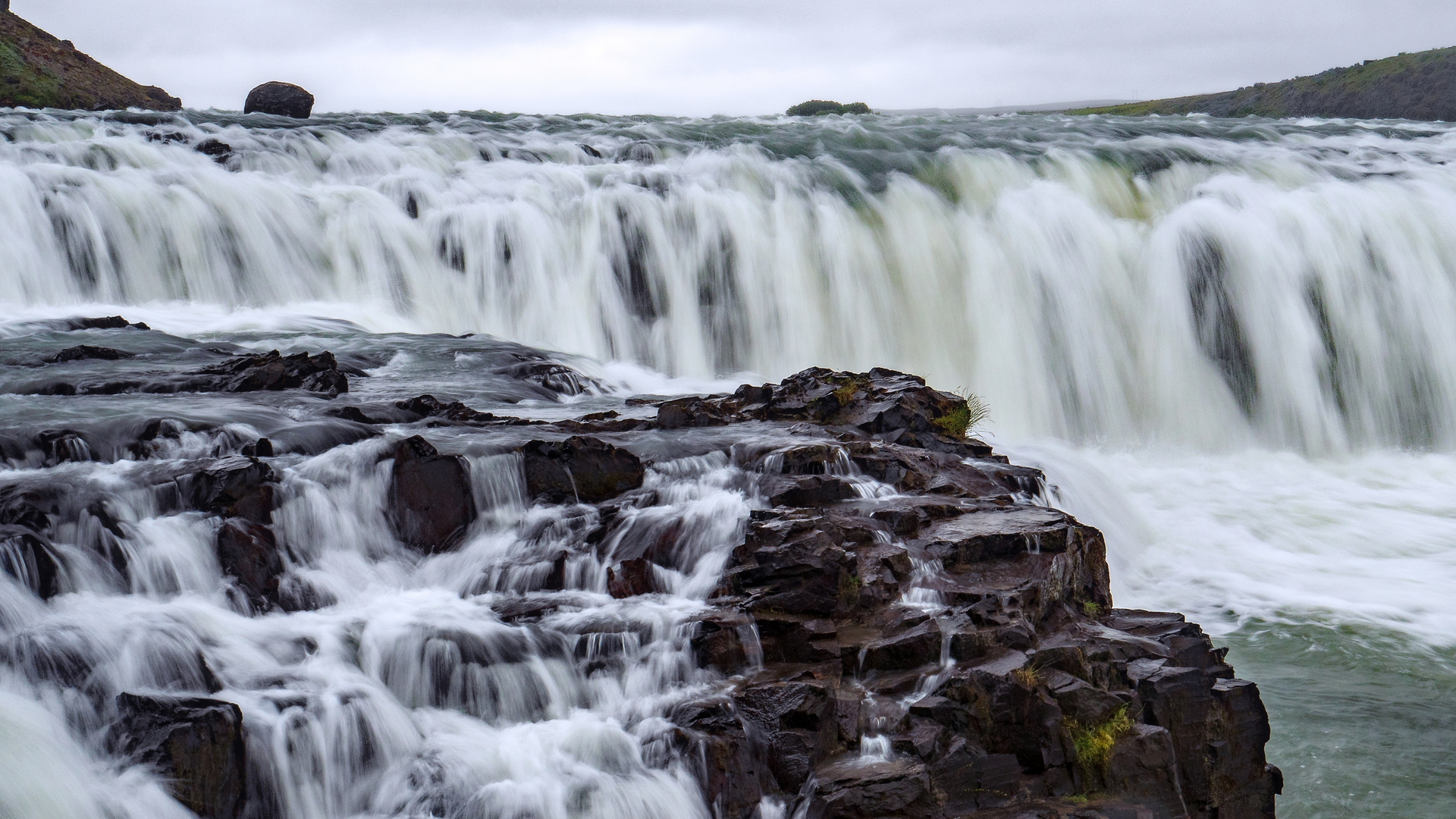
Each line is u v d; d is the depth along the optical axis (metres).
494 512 12.07
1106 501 18.98
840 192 29.50
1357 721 12.89
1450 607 16.31
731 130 37.06
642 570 11.03
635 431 14.12
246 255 24.16
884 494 12.51
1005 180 30.94
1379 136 40.00
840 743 9.33
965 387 27.86
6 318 19.69
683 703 9.41
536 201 27.17
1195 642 10.92
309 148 29.27
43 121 28.92
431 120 38.94
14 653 8.84
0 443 11.48
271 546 10.73
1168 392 28.16
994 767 9.24
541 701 9.85
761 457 12.77
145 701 8.59
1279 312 28.17
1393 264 29.55
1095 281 28.83
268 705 9.05
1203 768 10.06
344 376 15.65
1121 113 81.75
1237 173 32.28
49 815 7.83
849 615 10.38
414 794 9.00
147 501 10.77
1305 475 24.25
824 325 27.70
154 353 17.19
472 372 18.08
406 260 25.64
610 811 8.80
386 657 9.95
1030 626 10.28
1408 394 28.69
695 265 27.36
